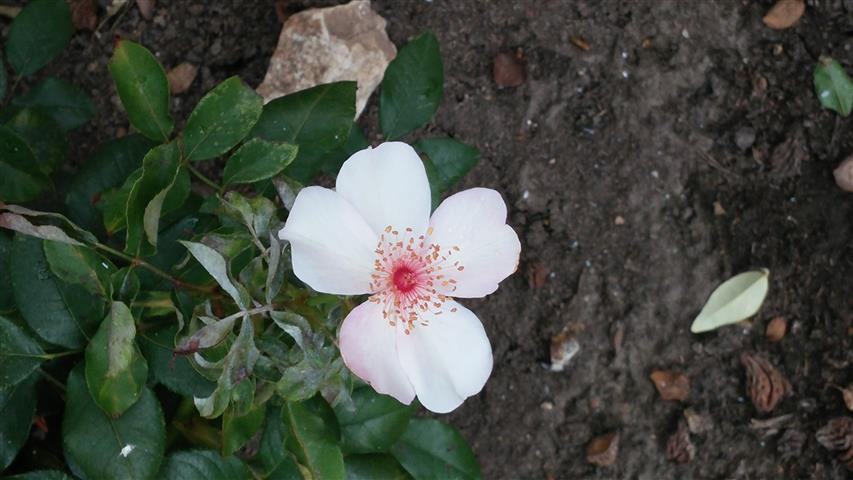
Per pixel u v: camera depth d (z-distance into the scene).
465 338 0.33
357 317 0.31
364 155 0.32
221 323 0.29
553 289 0.54
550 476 0.54
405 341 0.33
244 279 0.31
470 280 0.33
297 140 0.37
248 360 0.30
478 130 0.54
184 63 0.53
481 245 0.33
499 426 0.54
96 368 0.31
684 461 0.54
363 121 0.53
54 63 0.52
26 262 0.32
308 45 0.50
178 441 0.36
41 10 0.43
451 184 0.41
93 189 0.37
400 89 0.40
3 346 0.32
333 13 0.50
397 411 0.39
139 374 0.31
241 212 0.30
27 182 0.36
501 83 0.54
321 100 0.37
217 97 0.34
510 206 0.54
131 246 0.31
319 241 0.31
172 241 0.35
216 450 0.35
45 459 0.36
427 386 0.33
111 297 0.31
